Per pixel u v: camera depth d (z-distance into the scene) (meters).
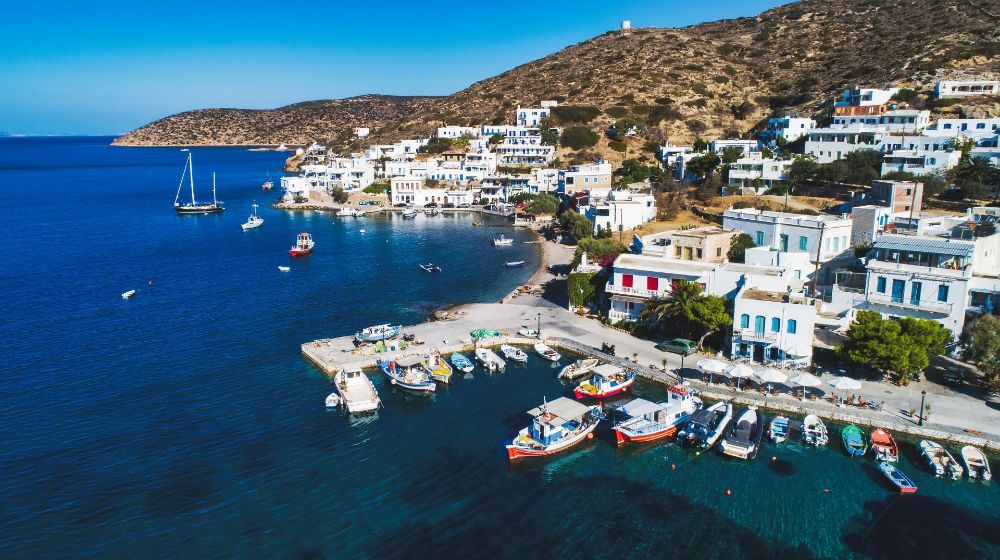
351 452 56.69
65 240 161.62
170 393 68.69
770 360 68.06
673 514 48.00
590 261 103.31
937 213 106.62
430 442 58.34
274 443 58.25
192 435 59.78
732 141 180.62
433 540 45.44
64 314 97.88
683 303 74.12
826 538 44.94
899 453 53.91
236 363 76.81
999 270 71.69
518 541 45.28
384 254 141.00
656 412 58.78
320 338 85.00
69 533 46.19
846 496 49.41
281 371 74.19
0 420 62.78
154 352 80.94
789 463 53.81
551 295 101.50
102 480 52.69
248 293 108.81
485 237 160.88
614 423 59.72
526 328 84.31
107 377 73.06
